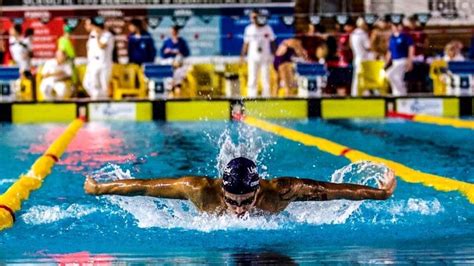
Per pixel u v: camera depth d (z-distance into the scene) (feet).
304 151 39.65
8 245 21.36
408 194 28.07
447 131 48.85
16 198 27.61
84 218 24.59
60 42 64.08
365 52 64.39
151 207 24.72
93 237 22.13
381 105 59.47
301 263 18.92
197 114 58.39
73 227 23.45
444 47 69.82
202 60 70.38
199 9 71.41
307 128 51.57
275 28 69.92
